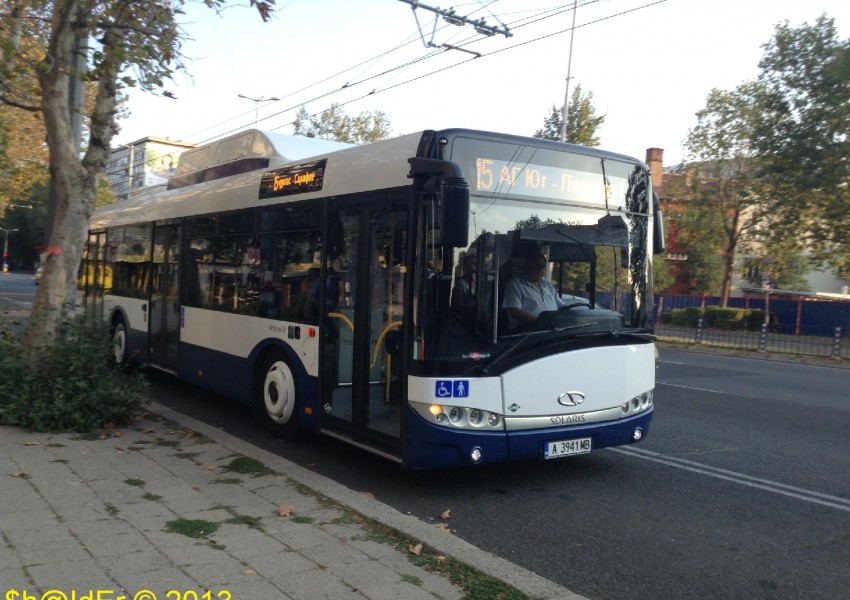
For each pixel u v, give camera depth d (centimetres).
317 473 668
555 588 416
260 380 830
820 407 1137
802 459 778
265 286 810
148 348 1110
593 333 630
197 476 602
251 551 440
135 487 560
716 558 495
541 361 600
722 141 3319
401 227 604
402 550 458
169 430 771
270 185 812
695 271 4656
